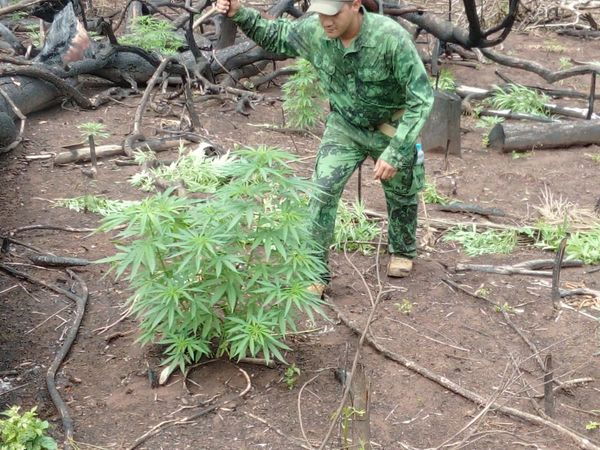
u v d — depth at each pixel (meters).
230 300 4.20
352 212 6.52
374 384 4.46
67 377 4.48
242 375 4.48
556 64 12.27
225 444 3.96
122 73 9.84
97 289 5.43
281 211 4.33
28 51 9.93
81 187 7.18
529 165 8.31
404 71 4.65
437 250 6.23
